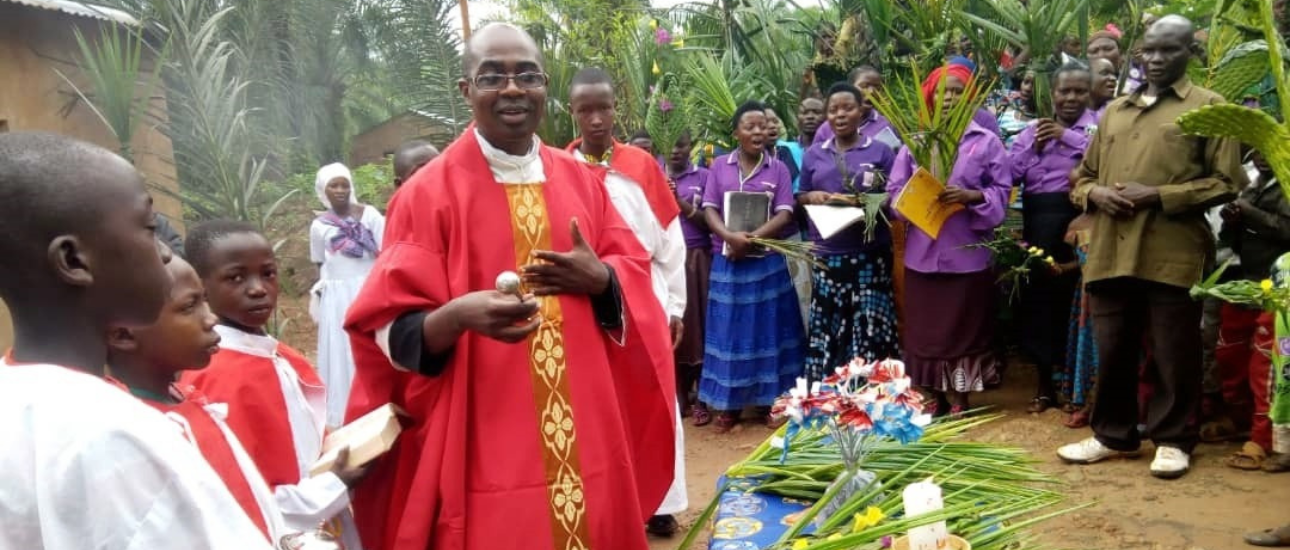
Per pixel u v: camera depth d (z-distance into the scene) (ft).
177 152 29.07
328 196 18.97
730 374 18.11
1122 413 14.24
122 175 3.74
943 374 16.60
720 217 18.42
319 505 7.07
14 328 3.73
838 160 17.80
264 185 43.39
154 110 29.27
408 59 40.14
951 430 11.16
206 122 27.07
